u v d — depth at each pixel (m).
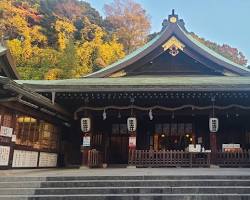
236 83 16.17
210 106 18.00
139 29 59.50
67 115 19.00
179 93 16.84
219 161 17.41
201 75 20.53
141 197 8.70
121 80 18.77
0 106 12.60
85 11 61.75
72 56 46.00
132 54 21.38
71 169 16.27
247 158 17.27
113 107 18.34
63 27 53.25
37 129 16.25
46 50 47.12
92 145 20.52
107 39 56.56
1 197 9.02
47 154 17.44
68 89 16.81
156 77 20.16
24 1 54.75
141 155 17.64
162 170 14.16
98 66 49.06
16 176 10.71
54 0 59.56
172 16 20.41
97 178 10.31
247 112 18.36
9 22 48.19
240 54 57.75
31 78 42.09
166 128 21.00
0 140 12.62
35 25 51.41
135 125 17.86
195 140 20.59
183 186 9.40
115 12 62.81
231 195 8.55
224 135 20.88
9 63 16.25
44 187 9.87
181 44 20.22
